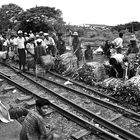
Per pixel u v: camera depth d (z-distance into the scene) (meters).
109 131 7.00
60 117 7.98
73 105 8.88
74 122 7.59
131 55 12.26
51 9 28.78
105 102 9.05
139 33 36.56
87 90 11.04
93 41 32.91
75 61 14.10
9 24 34.34
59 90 11.07
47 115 8.11
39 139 4.78
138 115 7.88
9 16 35.69
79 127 7.28
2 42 20.47
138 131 7.13
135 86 9.22
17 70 14.83
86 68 12.59
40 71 14.48
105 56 19.78
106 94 10.34
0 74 13.63
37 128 4.74
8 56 17.88
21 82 12.48
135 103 9.05
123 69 11.25
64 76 13.67
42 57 13.77
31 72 14.27
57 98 9.84
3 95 10.44
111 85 10.59
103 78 12.43
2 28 35.47
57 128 7.27
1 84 12.05
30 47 14.38
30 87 11.56
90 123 7.10
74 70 13.77
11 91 11.00
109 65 12.81
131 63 11.55
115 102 9.52
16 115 7.20
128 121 7.82
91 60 17.56
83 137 6.70
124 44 26.08
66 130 7.14
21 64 14.99
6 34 23.14
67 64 13.88
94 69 12.26
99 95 10.32
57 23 27.42
